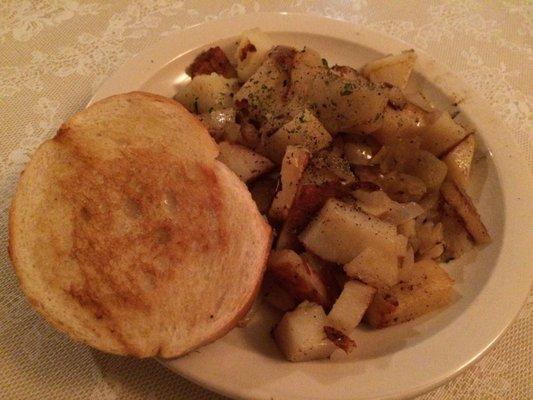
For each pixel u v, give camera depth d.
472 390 0.19
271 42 0.26
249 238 0.19
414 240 0.21
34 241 0.18
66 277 0.17
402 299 0.19
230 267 0.18
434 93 0.26
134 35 0.29
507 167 0.23
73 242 0.17
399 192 0.23
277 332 0.18
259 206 0.22
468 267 0.21
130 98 0.21
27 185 0.18
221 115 0.23
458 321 0.18
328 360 0.18
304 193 0.20
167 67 0.25
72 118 0.20
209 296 0.18
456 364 0.17
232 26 0.27
